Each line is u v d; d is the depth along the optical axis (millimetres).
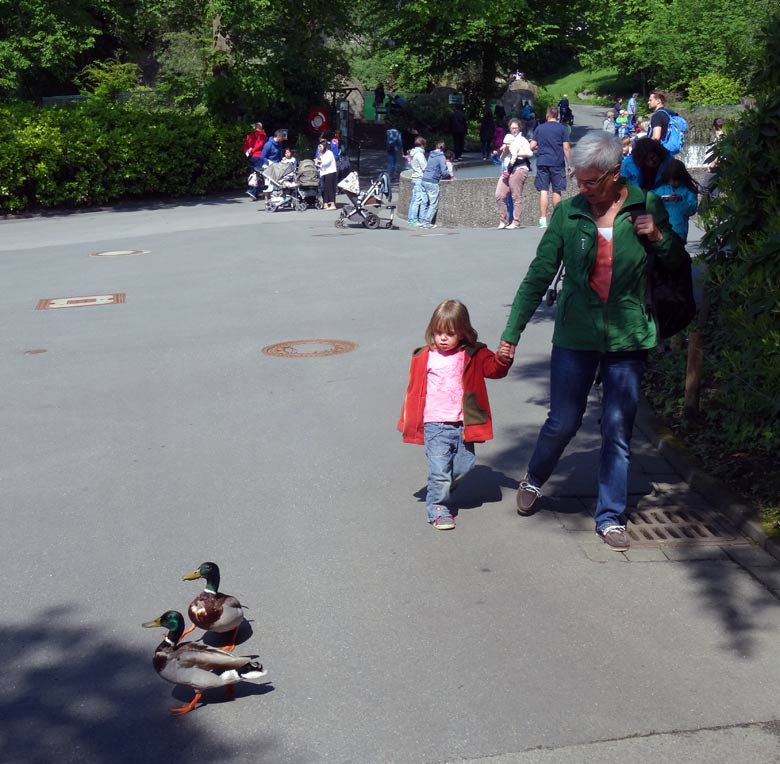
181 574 5309
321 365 9586
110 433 7750
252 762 3730
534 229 20109
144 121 28391
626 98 66688
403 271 14891
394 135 32938
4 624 4820
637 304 5512
